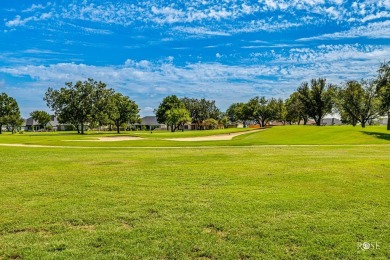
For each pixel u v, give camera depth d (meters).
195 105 150.38
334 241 5.75
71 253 5.30
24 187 9.63
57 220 6.77
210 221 6.66
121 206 7.67
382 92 47.06
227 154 19.02
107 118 87.44
